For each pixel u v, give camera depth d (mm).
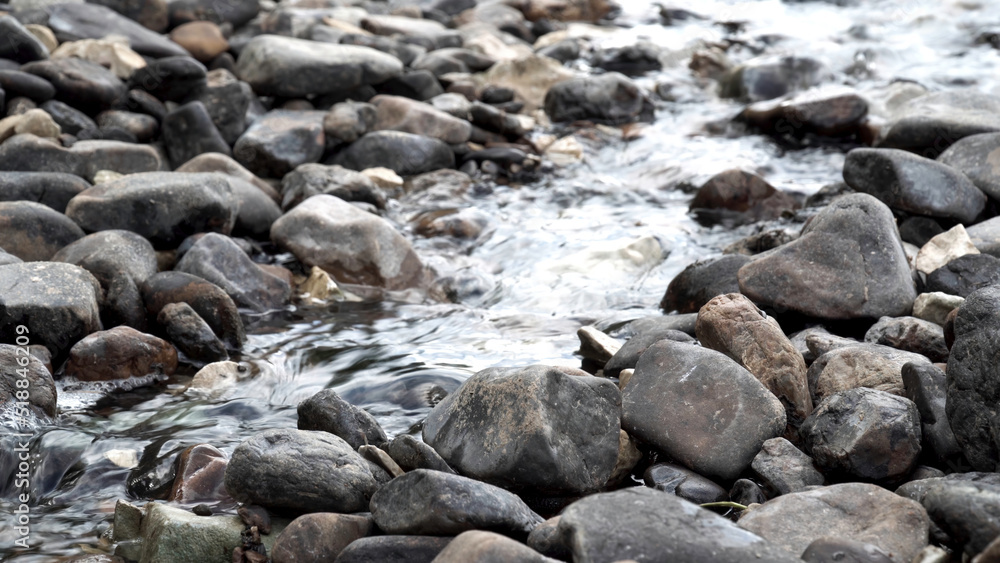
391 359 3957
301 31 8453
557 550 2281
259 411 3508
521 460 2623
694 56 9125
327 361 3980
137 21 7730
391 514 2441
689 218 5762
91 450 3139
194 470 2900
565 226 5723
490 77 8398
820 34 10125
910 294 3643
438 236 5598
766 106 7348
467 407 2865
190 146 6141
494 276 5074
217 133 6195
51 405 3365
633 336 3859
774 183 6117
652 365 3045
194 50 7445
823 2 11859
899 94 7219
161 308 4145
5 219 4438
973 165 4699
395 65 7449
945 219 4418
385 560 2316
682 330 3832
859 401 2721
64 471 3059
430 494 2350
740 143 7246
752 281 3760
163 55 7117
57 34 6945
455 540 2156
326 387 3707
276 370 3896
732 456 2801
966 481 2322
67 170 5453
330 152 6652
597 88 7801
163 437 3250
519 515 2406
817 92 7305
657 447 2898
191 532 2520
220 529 2543
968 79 8086
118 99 6418
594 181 6594
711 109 8109
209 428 3342
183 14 8000
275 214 5449
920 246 4445
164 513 2588
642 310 4469
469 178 6562
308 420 3043
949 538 2172
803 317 3730
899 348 3348
